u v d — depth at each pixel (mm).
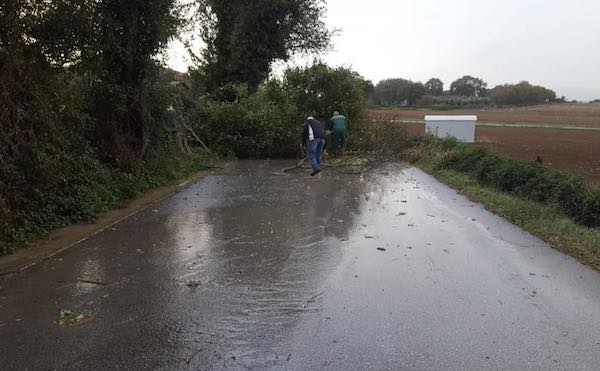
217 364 3988
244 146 19266
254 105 19797
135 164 11930
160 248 7215
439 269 6375
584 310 5102
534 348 4301
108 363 3984
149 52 11891
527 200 10023
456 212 9758
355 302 5277
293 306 5160
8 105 7359
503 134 34344
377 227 8547
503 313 5020
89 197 9109
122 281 5852
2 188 7145
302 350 4227
